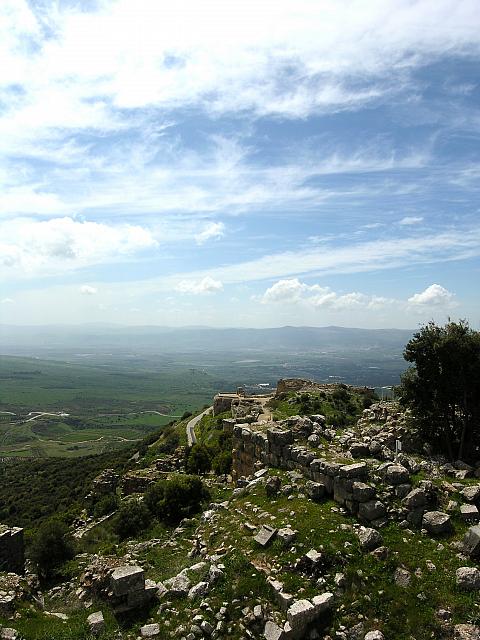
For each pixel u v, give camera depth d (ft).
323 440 86.53
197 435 265.34
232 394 331.77
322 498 68.85
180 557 70.08
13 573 74.90
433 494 63.26
